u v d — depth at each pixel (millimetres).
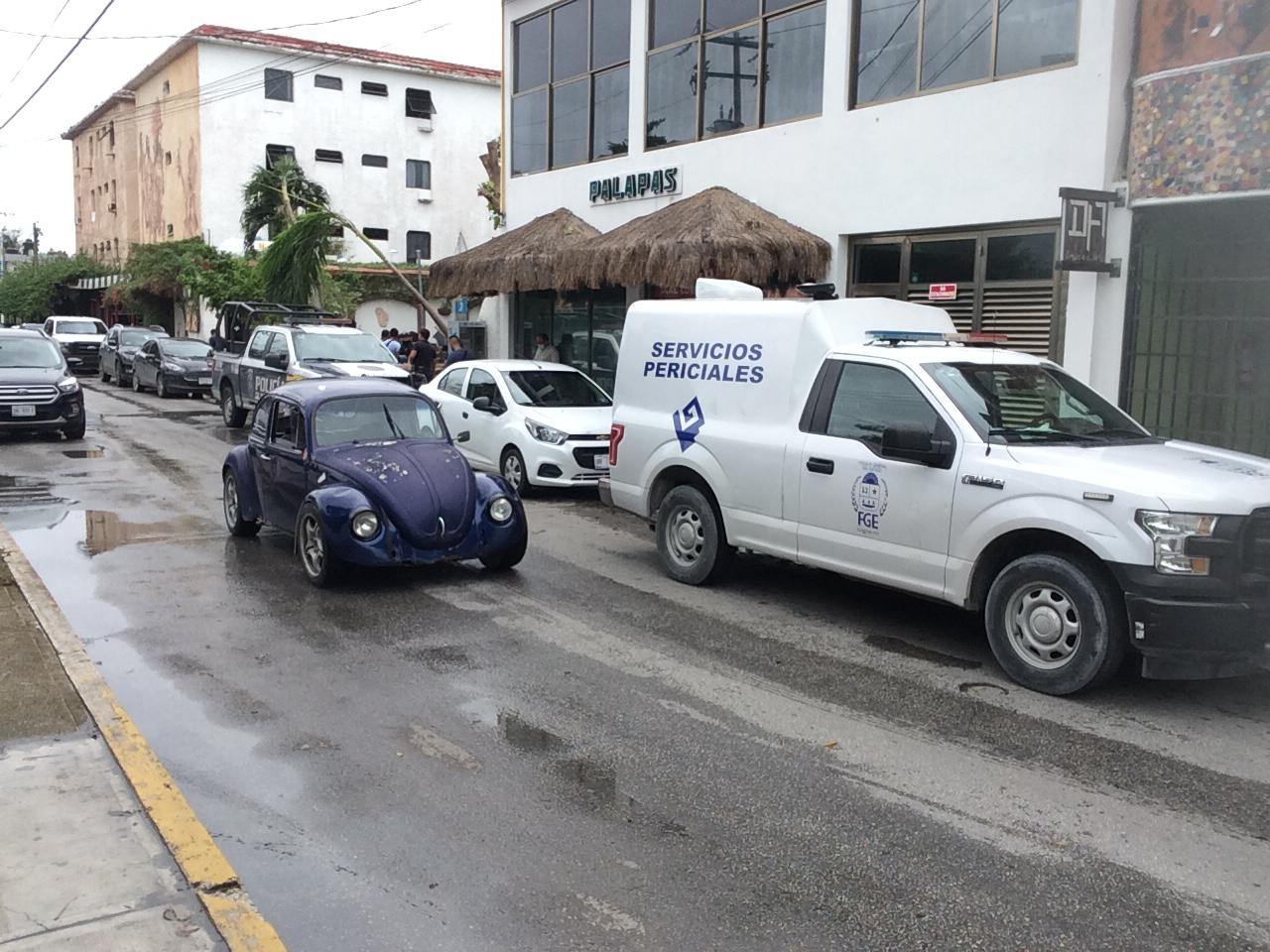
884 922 3734
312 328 18078
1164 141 10180
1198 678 6086
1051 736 5473
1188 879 4059
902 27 13102
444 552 8312
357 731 5434
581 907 3809
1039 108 11508
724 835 4363
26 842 4031
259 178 35219
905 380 7008
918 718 5703
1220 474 5914
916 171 12891
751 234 13734
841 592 8430
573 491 13438
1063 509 5926
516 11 20172
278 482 9219
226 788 4742
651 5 17062
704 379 8477
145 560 9109
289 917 3715
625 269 14523
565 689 6094
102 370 31875
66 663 6109
